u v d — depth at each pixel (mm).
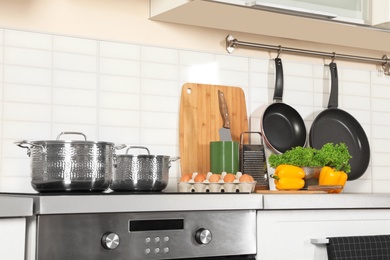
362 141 3291
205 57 2953
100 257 1970
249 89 3059
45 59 2566
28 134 2512
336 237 2449
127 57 2752
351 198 2512
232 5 2572
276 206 2342
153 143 2793
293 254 2385
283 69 3176
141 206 2049
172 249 2115
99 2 2699
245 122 3004
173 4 2625
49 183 2061
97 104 2670
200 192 2328
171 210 2111
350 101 3383
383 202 2596
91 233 1957
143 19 2801
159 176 2383
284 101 3166
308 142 3188
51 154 2066
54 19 2598
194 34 2934
